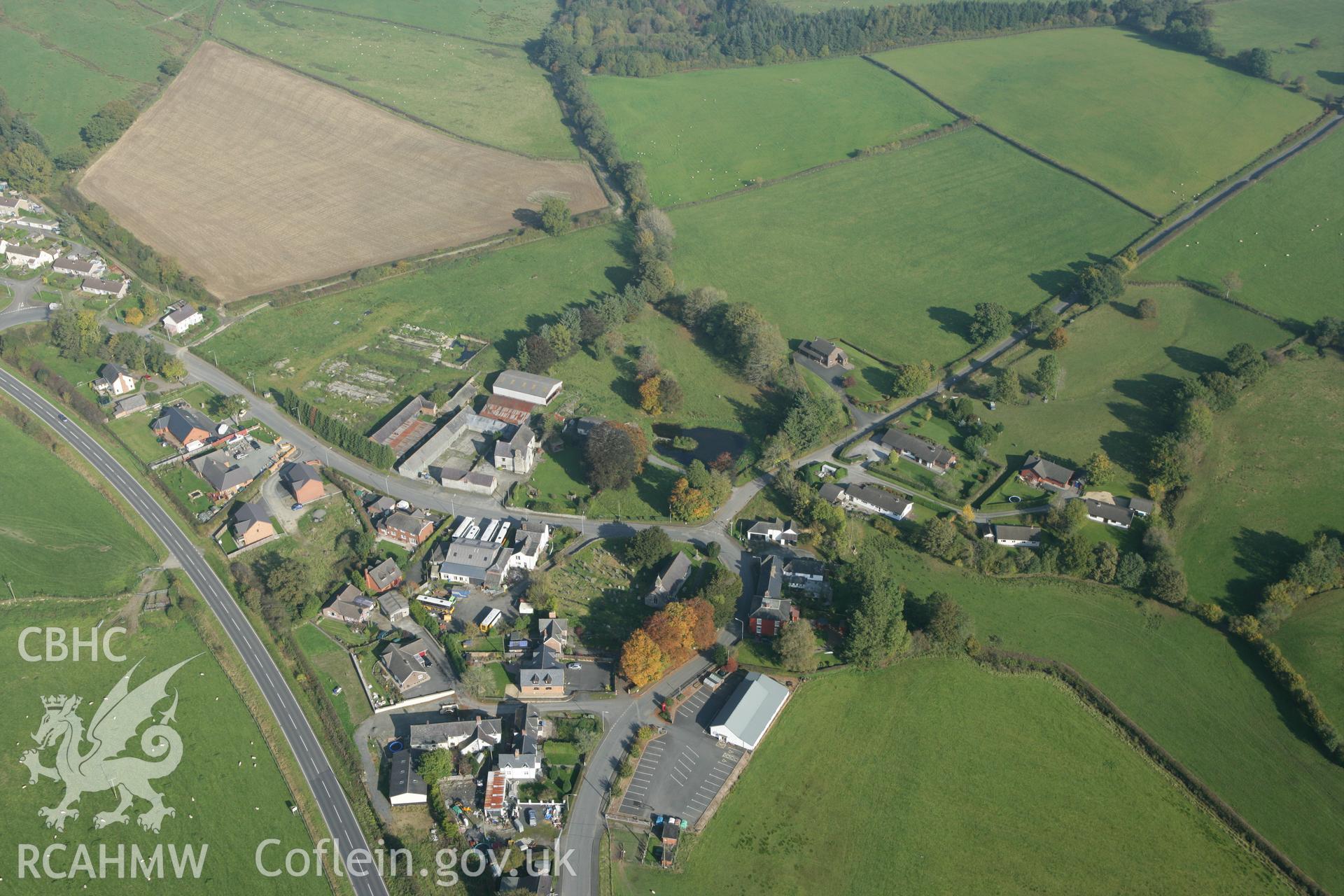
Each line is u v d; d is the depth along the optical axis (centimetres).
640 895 13688
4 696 16162
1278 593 18262
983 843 14650
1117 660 17762
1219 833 15000
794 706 16662
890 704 16788
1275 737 16425
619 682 16925
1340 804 15388
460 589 18550
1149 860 14550
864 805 15100
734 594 18225
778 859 14275
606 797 14988
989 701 16962
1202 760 16038
